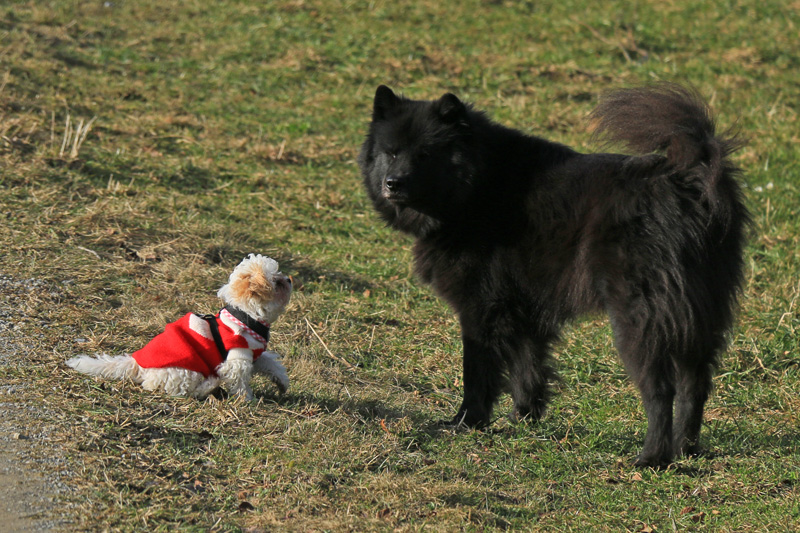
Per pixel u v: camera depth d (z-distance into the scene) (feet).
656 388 27.81
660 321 27.32
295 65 83.61
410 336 40.68
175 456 24.67
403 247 52.85
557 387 34.68
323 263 47.75
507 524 23.34
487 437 30.40
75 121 61.98
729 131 29.43
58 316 34.35
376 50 88.07
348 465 25.54
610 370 39.37
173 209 49.80
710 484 27.17
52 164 52.31
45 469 22.88
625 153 33.65
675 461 28.86
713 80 84.64
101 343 32.42
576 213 29.17
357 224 55.52
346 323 40.42
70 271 39.01
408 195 31.12
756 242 54.39
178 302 37.99
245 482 23.84
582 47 91.76
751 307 45.96
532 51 89.71
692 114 28.02
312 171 62.95
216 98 75.36
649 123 28.32
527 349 32.32
